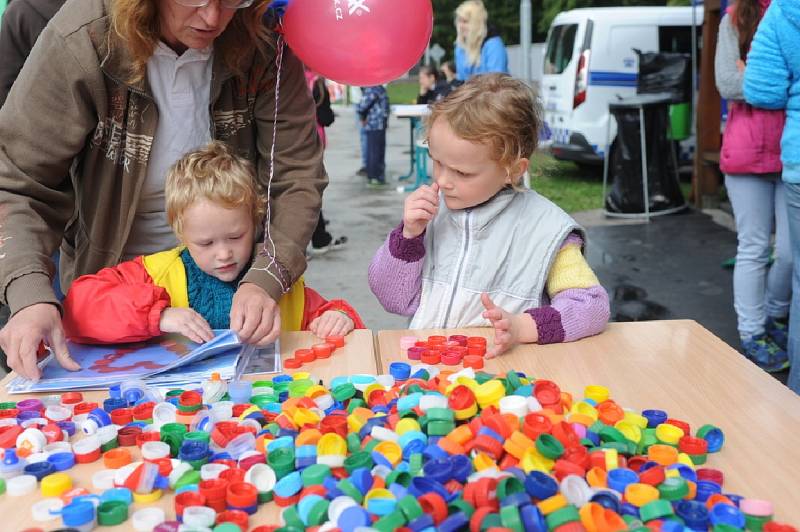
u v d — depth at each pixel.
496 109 1.88
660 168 7.34
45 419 1.49
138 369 1.74
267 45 2.02
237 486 1.23
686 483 1.22
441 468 1.20
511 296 2.06
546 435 1.29
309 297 2.16
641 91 8.23
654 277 5.43
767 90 2.95
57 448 1.38
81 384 1.68
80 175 2.05
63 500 1.22
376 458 1.27
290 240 2.03
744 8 3.69
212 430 1.41
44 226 1.86
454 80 8.03
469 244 2.08
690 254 6.00
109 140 1.97
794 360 3.02
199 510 1.16
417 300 2.14
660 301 4.90
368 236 6.88
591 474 1.24
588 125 8.79
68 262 2.24
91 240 2.09
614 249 6.22
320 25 1.84
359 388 1.61
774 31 2.89
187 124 2.07
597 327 1.93
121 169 2.01
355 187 9.59
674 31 8.60
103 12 1.83
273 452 1.31
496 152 1.89
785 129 2.96
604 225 7.05
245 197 1.98
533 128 2.01
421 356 1.79
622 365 1.76
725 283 5.23
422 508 1.12
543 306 2.02
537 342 1.88
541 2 27.25
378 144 9.64
